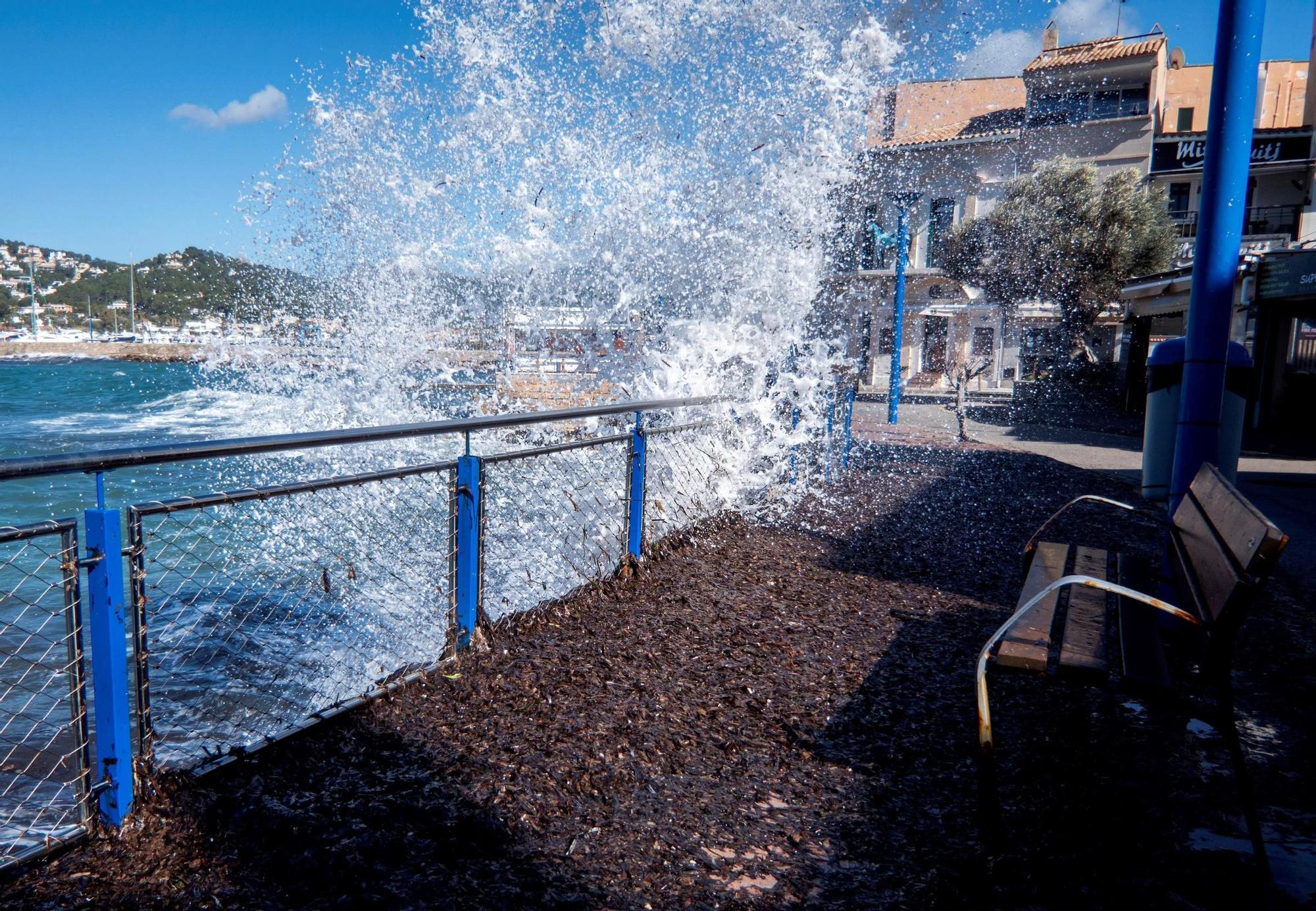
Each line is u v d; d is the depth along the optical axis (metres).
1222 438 5.34
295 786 2.48
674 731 3.00
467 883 2.05
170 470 11.45
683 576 5.07
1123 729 3.09
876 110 8.66
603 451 4.99
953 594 4.96
